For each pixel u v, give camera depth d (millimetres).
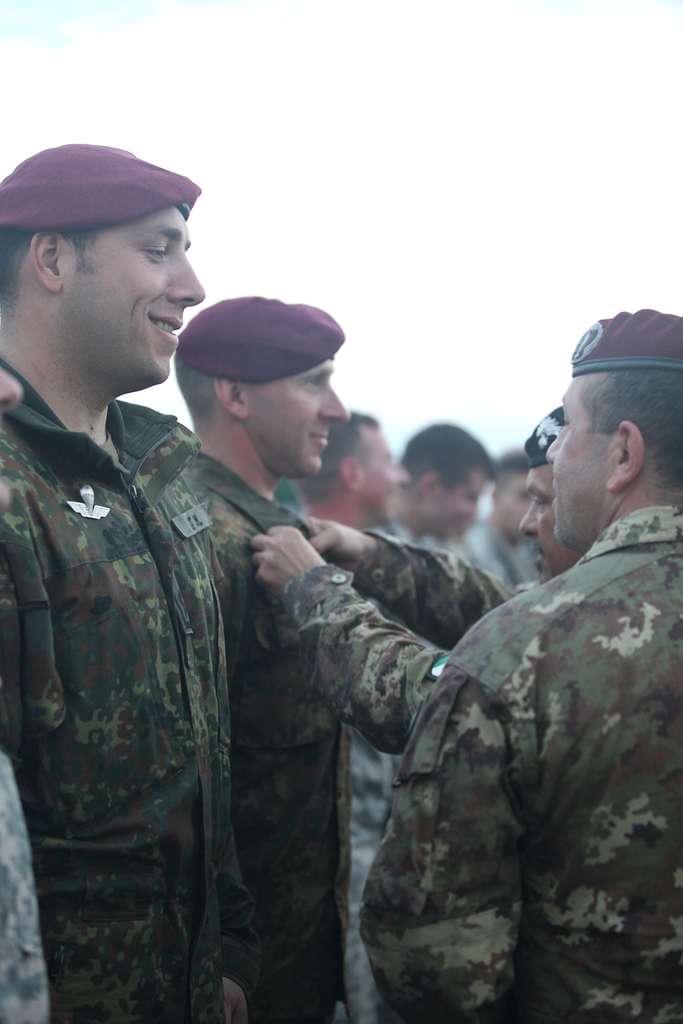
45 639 1236
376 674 1582
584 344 1357
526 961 1198
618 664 1149
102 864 1286
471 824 1153
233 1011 1521
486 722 1160
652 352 1278
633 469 1274
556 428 1865
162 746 1359
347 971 1997
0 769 917
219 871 1533
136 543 1396
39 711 1240
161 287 1453
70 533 1308
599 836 1140
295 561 1822
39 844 1245
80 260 1415
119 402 1604
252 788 1886
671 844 1136
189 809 1387
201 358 2045
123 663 1321
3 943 862
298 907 1919
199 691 1452
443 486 3984
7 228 1421
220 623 1594
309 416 2051
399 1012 1231
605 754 1133
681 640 1163
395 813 1211
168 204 1461
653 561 1219
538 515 1910
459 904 1158
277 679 1894
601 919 1143
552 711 1145
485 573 2219
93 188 1403
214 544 1827
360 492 3264
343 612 1688
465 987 1150
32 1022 867
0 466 1270
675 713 1141
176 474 1542
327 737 1948
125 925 1297
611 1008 1136
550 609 1194
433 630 2164
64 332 1430
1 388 931
